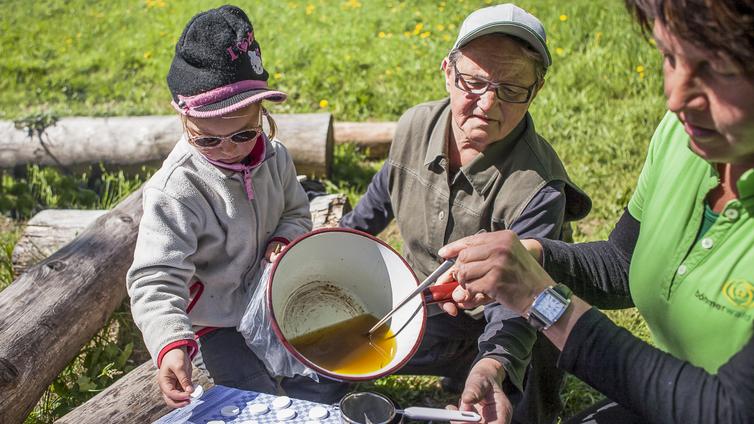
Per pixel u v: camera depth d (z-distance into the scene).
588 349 1.75
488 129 2.53
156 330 2.30
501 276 1.82
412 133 2.81
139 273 2.41
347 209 4.00
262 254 2.74
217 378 2.62
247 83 2.42
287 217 2.84
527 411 2.73
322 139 5.08
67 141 5.21
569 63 6.70
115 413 2.46
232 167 2.53
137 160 5.21
